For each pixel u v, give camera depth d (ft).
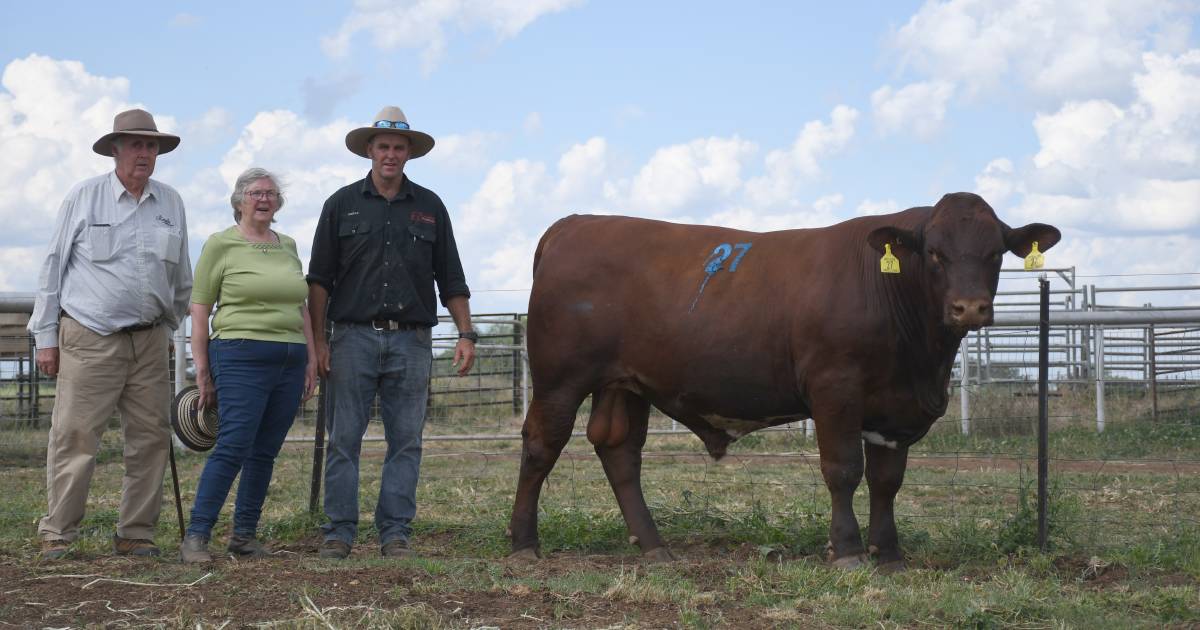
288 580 17.01
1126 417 47.88
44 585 16.75
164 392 20.17
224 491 19.16
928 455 39.78
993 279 18.12
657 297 20.71
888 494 19.95
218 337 19.36
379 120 20.49
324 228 20.68
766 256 20.34
